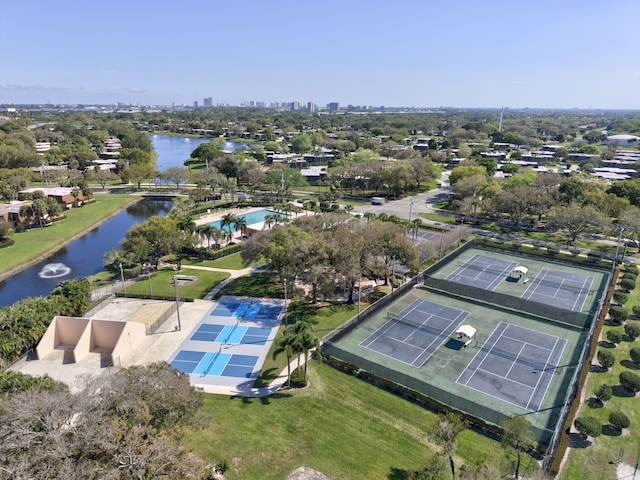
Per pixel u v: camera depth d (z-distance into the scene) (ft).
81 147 655.76
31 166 521.65
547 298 208.85
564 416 121.60
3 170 442.50
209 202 423.23
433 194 460.14
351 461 104.78
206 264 256.32
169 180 495.00
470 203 354.95
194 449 106.93
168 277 233.35
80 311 180.65
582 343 167.84
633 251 272.51
